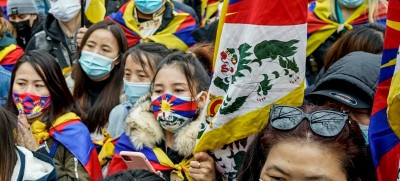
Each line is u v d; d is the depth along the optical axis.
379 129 2.31
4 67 5.76
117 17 6.25
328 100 2.88
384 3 5.49
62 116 4.24
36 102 4.17
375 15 5.39
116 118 4.53
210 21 6.86
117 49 5.03
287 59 2.80
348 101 2.83
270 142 2.07
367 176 2.16
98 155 4.49
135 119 3.71
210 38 6.07
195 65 3.70
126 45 5.09
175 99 3.60
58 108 4.27
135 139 3.69
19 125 3.99
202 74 3.69
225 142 2.90
